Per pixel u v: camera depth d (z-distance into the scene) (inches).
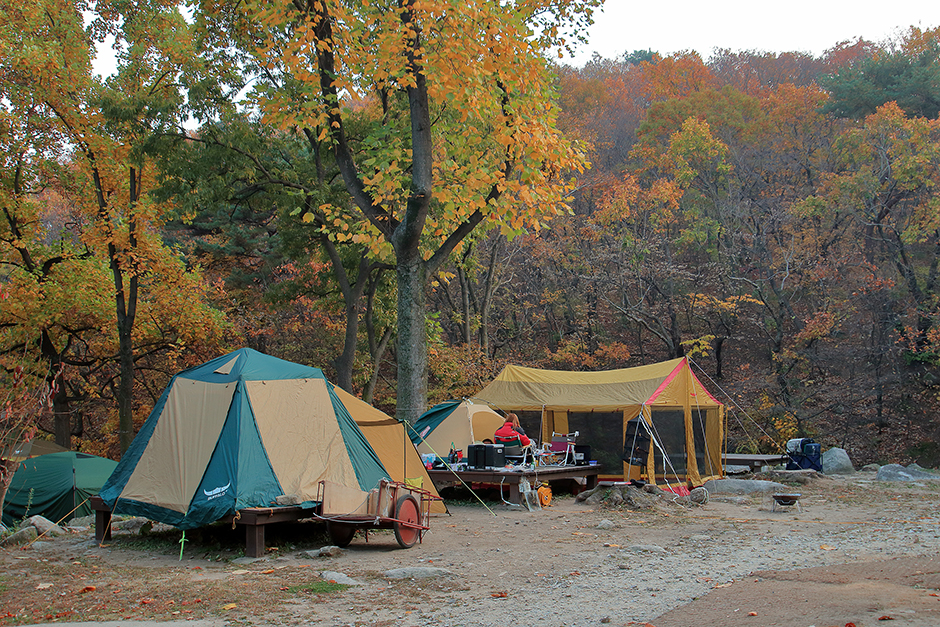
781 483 668.7
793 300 1331.2
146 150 790.5
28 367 871.1
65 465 674.8
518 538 398.6
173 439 397.7
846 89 1422.2
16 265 902.4
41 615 243.8
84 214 937.5
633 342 1525.6
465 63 519.5
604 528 426.0
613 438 673.6
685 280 1379.2
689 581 276.4
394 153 585.3
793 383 1162.6
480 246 1381.6
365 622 231.3
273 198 892.6
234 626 227.9
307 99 658.8
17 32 774.5
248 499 357.4
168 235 1334.9
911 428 1063.6
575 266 1460.4
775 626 201.6
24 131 821.2
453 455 601.0
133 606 255.4
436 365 1162.0
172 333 1023.0
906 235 1111.0
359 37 582.2
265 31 684.1
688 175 1363.2
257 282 1312.7
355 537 402.3
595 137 1724.9
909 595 232.2
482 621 229.5
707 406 697.0
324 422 413.1
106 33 910.4
